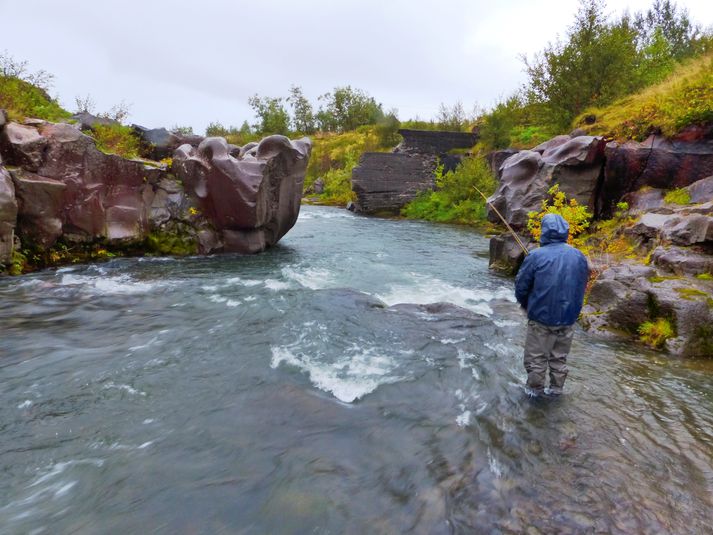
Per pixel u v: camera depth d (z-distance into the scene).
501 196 9.11
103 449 2.81
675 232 5.82
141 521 2.23
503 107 21.83
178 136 13.21
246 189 9.39
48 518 2.23
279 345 4.59
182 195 9.64
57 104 12.28
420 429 3.11
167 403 3.40
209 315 5.52
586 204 8.60
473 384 3.81
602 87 15.05
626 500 2.38
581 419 3.26
